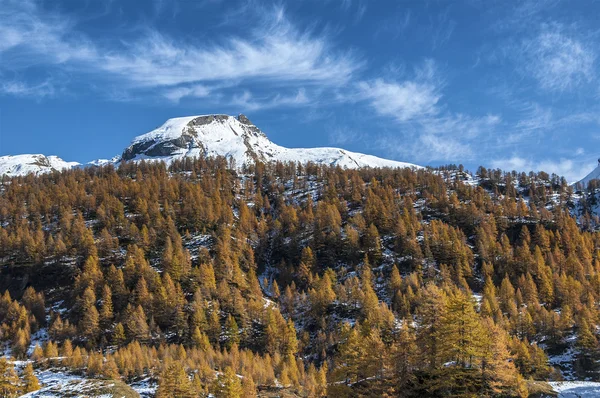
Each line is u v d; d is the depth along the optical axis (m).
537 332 133.88
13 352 145.50
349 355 69.62
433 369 56.78
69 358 125.12
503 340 58.12
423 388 57.78
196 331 149.88
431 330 59.03
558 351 125.81
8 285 191.50
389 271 195.12
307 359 147.00
